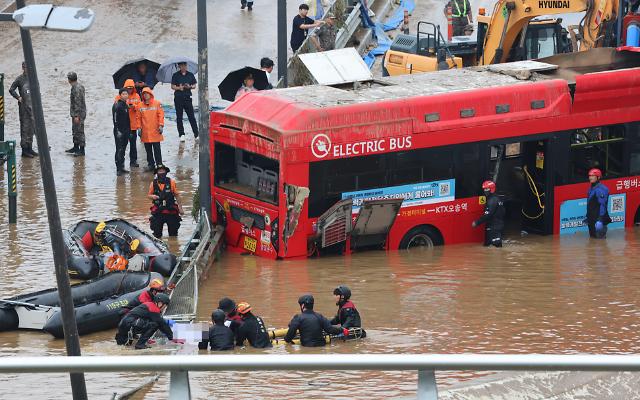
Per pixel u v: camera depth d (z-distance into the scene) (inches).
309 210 1733.5
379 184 1771.7
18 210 2050.9
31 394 973.8
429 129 1791.3
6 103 2810.0
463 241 1863.9
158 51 3122.5
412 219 1813.5
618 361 494.6
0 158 2315.5
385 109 1758.1
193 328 1295.5
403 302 1491.1
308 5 2901.1
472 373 1015.0
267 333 1299.2
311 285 1592.0
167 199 1861.5
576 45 2401.6
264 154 1736.0
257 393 962.1
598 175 1887.3
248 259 1770.4
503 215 1835.6
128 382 1029.8
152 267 1651.1
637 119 1951.3
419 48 2546.8
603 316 1412.4
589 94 1894.7
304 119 1704.0
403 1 3415.4
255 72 2285.9
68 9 859.4
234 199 1813.5
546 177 1900.8
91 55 3112.7
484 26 2490.2
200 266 1632.6
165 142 2564.0
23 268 1690.5
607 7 2311.8
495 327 1359.5
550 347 1268.5
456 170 1829.5
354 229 1764.3
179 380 505.7
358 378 992.9
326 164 1726.1
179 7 3526.1
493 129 1843.0
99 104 2785.4
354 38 3065.9
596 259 1749.5
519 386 691.4
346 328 1305.4
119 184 2241.6
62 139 2566.4
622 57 2084.2
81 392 859.4
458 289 1560.0
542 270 1675.7
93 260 1641.2
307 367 498.0
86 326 1369.3
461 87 1868.8
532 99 1868.8
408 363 498.0
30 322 1390.3
